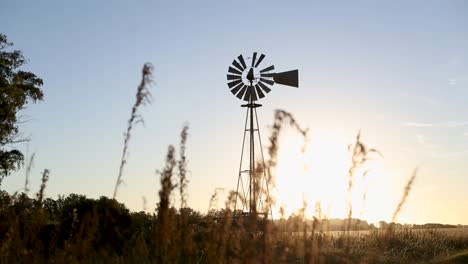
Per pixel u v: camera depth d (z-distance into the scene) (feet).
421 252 68.54
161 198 11.71
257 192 10.67
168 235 11.86
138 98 11.89
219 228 11.97
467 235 81.46
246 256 10.64
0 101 109.91
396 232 76.07
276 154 10.67
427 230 82.94
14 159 119.55
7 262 13.62
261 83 106.32
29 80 120.47
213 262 11.53
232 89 106.63
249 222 10.70
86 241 13.79
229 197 11.85
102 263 13.69
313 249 11.40
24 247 13.99
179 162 12.01
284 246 11.00
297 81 107.24
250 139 101.76
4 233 14.14
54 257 13.74
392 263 57.41
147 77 11.79
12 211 14.46
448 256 63.00
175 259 11.87
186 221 12.50
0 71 117.19
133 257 13.03
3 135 113.39
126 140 12.89
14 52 120.26
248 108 104.58
